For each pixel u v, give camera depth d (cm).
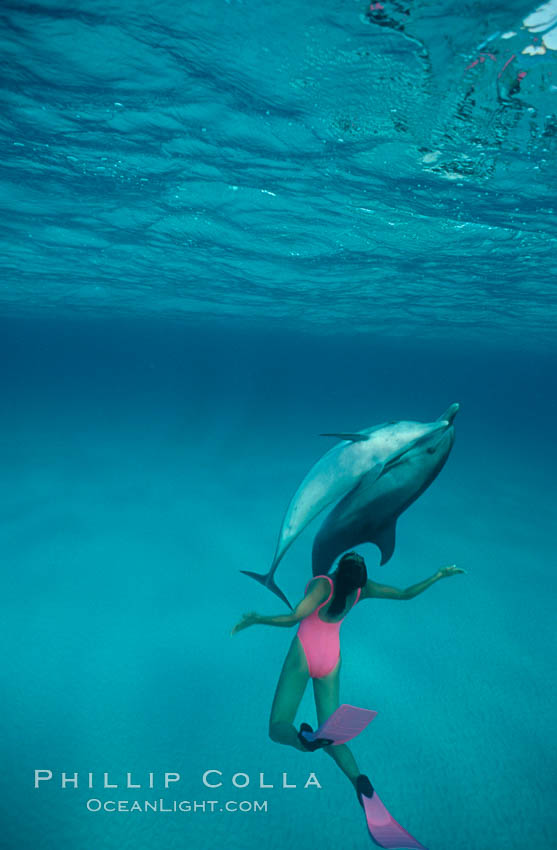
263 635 851
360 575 401
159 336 6938
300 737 359
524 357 5284
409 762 592
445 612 949
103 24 529
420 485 305
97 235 1453
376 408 7956
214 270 1883
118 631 840
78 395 5219
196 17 503
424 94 597
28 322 5578
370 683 735
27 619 856
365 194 1009
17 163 955
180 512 1417
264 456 2159
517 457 2617
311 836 500
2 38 563
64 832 484
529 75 529
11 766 557
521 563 1185
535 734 640
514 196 941
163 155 881
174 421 3112
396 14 456
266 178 962
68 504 1413
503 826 512
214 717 655
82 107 721
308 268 1728
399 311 2609
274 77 598
